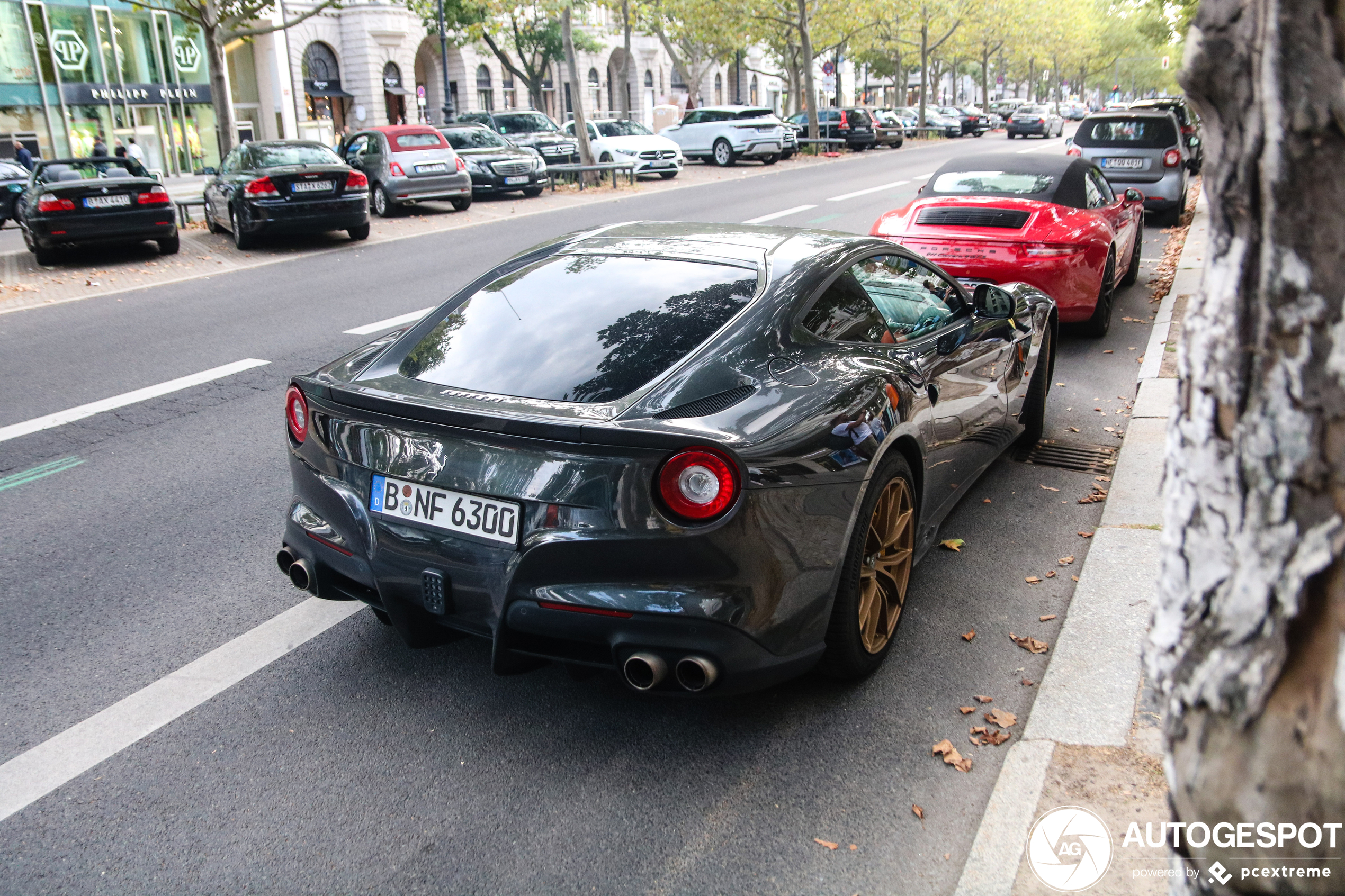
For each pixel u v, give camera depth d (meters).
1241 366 1.20
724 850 2.61
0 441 6.37
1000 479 5.20
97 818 2.80
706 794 2.83
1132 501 4.66
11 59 31.14
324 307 10.50
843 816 2.73
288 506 5.19
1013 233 7.36
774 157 31.86
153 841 2.71
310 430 3.20
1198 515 1.26
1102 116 14.92
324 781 2.94
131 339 9.19
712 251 3.65
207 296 11.27
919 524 3.70
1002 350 4.54
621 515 2.65
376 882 2.53
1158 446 5.36
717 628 2.65
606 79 57.28
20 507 5.25
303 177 14.42
